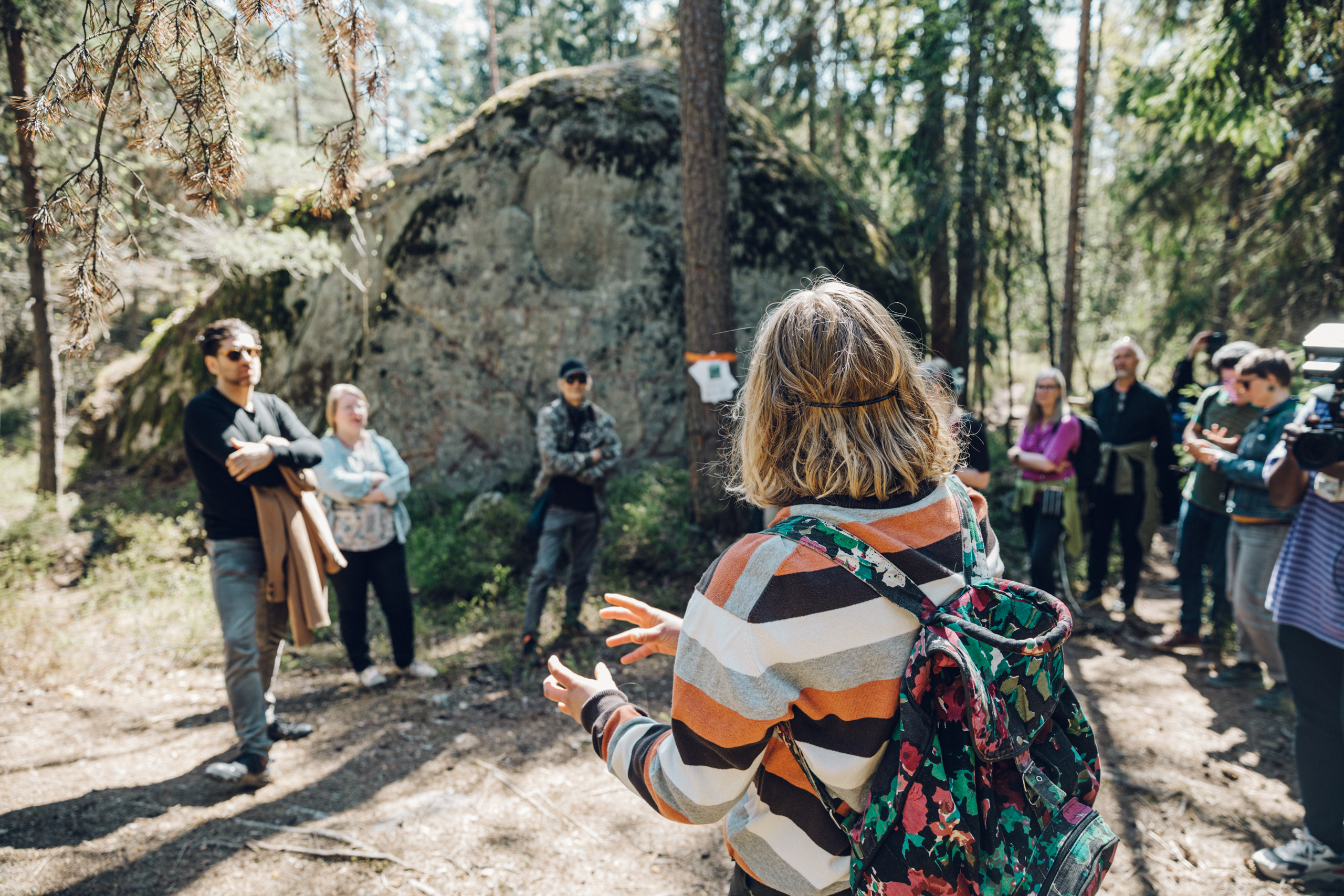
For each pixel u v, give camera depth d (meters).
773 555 0.94
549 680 1.28
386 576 3.87
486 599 5.05
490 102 7.26
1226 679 3.89
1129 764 3.14
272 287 7.25
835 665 0.91
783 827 1.04
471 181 6.94
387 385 6.86
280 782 3.00
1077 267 8.06
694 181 5.35
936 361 2.53
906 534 0.96
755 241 7.37
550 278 7.02
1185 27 7.87
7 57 5.86
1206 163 8.64
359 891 2.38
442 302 6.88
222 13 1.62
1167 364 10.00
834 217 7.81
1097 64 9.83
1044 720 0.94
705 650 0.94
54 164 6.20
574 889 2.41
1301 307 7.07
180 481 7.33
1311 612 2.35
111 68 1.60
